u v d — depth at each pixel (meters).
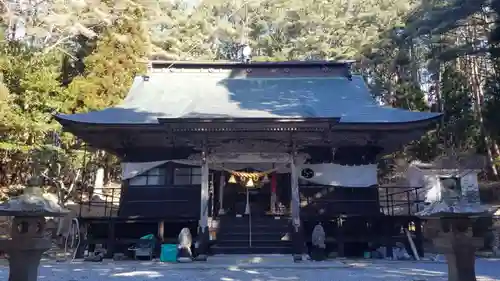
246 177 15.73
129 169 16.41
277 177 17.94
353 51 36.75
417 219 15.17
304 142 15.99
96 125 14.84
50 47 24.78
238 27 46.44
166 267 11.97
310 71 20.42
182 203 16.19
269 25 47.47
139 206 16.12
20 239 5.72
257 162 15.55
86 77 22.00
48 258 14.67
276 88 19.14
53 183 22.30
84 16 25.56
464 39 26.11
